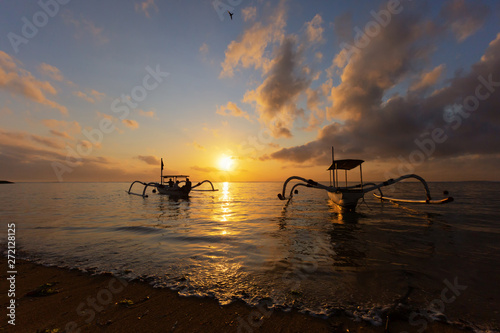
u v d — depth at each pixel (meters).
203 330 3.04
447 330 3.02
